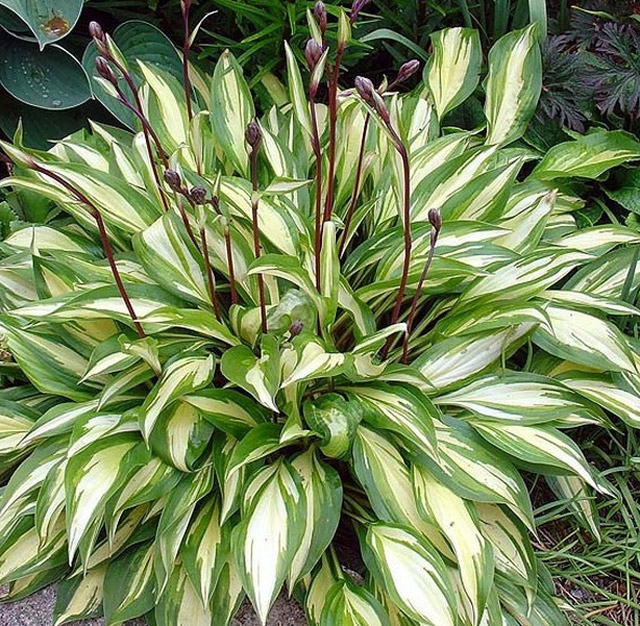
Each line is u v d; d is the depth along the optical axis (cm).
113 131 109
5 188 110
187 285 84
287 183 72
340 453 77
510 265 86
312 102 72
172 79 104
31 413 86
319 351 75
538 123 115
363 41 115
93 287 84
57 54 110
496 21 117
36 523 74
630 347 87
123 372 79
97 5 121
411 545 72
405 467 78
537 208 90
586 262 95
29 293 91
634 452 94
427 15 124
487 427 80
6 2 95
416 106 105
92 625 80
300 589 80
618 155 106
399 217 89
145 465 77
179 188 69
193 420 78
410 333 91
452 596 70
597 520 88
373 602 74
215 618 75
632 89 105
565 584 88
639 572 87
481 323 83
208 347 87
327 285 80
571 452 78
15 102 118
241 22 119
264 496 75
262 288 77
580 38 111
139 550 82
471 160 95
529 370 90
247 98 101
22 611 82
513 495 75
